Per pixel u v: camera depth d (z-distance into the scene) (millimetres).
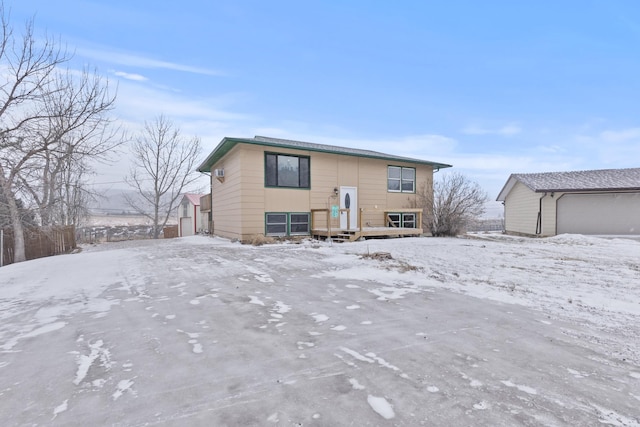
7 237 12430
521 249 10258
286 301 4344
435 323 3496
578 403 1994
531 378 2316
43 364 2605
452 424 1791
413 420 1831
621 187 16297
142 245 13805
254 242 11672
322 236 13398
